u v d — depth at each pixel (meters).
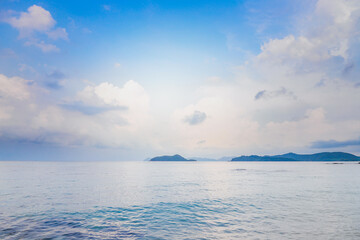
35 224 17.23
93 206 23.95
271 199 28.70
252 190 37.31
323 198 29.33
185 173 89.88
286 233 15.30
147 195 31.73
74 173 79.69
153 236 14.90
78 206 23.80
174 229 16.42
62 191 34.03
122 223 17.92
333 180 56.91
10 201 25.78
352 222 17.89
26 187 38.31
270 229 16.27
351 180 56.69
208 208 23.45
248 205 24.92
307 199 28.62
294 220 18.58
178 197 30.22
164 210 22.48
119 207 23.69
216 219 19.09
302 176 71.94
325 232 15.45
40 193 31.83
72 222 17.98
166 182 51.09
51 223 17.58
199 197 30.28
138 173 86.19
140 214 20.86
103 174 76.19
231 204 25.52
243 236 14.78
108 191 35.00
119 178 60.53
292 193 33.81
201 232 15.73
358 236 14.62
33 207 22.86
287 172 97.81
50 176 63.75
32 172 82.00
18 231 15.44
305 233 15.25
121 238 14.48
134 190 36.69
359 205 24.64
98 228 16.56
